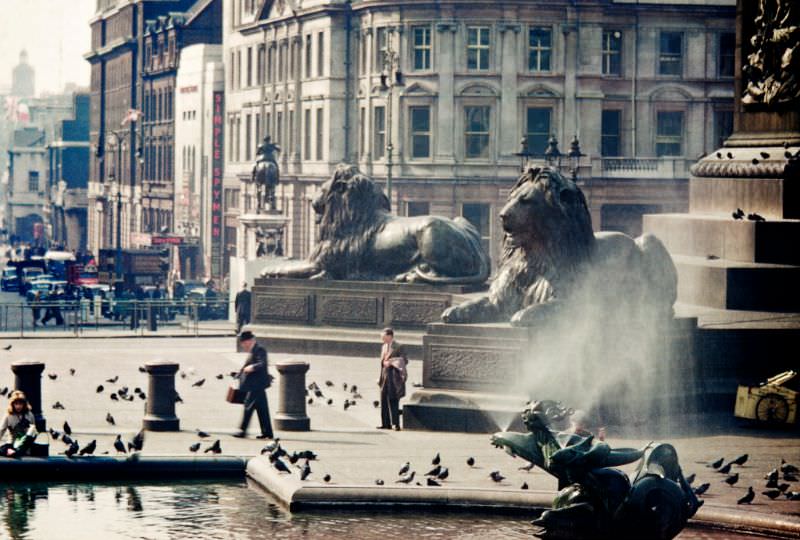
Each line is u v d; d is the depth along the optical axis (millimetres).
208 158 158000
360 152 123688
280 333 54719
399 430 38000
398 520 28422
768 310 45531
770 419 38031
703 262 47062
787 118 48875
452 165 117250
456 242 52531
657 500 25250
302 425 37656
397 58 106812
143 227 190000
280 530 27609
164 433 36344
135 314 76000
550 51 116938
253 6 146125
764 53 49406
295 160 131625
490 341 38000
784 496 29062
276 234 82312
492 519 28594
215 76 156000
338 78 125188
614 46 118312
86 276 122250
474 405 37656
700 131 119188
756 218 46531
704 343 41406
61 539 26984
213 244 154625
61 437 33125
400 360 38125
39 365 36906
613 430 37562
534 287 39156
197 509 29359
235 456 32781
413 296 52594
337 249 54188
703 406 40719
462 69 117000
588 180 116375
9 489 31125
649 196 117438
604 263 39969
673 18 118062
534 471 31516
